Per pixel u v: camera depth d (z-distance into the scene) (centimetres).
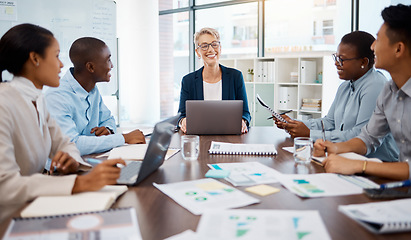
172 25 938
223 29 1366
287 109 566
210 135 247
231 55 1421
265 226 94
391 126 183
